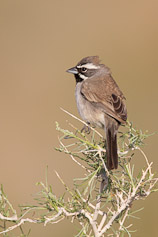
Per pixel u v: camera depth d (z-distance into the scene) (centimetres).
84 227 650
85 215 651
